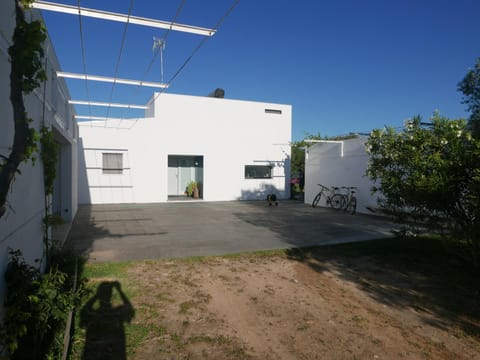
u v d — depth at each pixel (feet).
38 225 12.61
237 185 54.08
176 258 17.78
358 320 11.29
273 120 56.59
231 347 9.45
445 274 16.06
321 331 10.52
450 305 12.59
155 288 13.60
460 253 15.49
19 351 8.22
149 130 47.62
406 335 10.36
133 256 18.07
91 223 29.04
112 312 11.30
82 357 8.67
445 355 9.30
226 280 14.84
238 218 33.45
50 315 8.34
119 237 23.16
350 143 39.17
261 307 12.17
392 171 15.83
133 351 9.05
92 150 44.52
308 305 12.44
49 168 14.06
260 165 56.03
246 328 10.59
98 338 9.62
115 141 45.65
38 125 13.07
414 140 14.55
